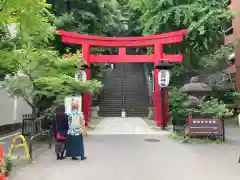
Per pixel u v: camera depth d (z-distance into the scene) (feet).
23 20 19.29
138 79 118.73
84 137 46.75
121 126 63.98
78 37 61.93
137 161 28.66
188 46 78.54
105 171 24.50
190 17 69.31
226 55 71.92
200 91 55.98
